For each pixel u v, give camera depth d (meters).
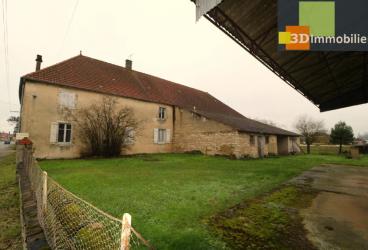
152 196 5.19
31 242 3.04
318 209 4.48
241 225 3.60
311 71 7.62
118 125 15.80
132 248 2.79
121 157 15.37
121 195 5.25
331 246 2.94
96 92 15.66
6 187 6.68
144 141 18.53
